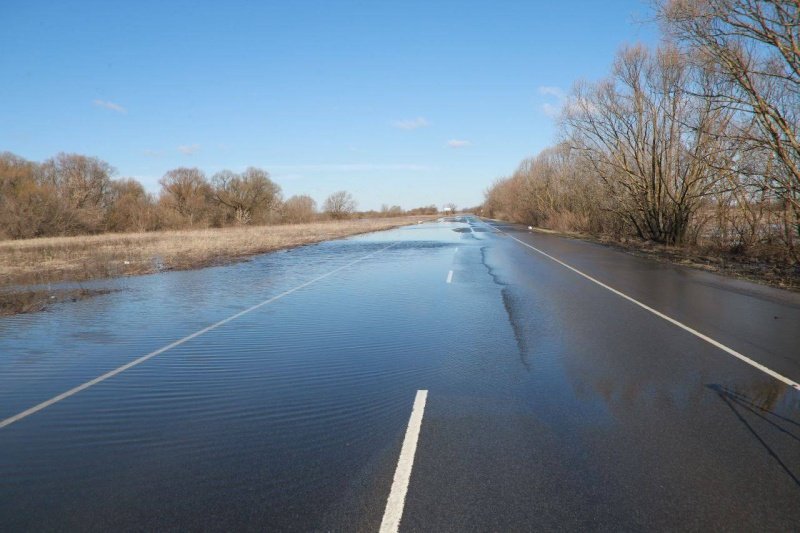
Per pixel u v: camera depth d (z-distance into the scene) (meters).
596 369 6.22
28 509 3.42
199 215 71.00
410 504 3.35
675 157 24.33
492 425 4.59
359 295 12.08
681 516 3.19
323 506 3.35
